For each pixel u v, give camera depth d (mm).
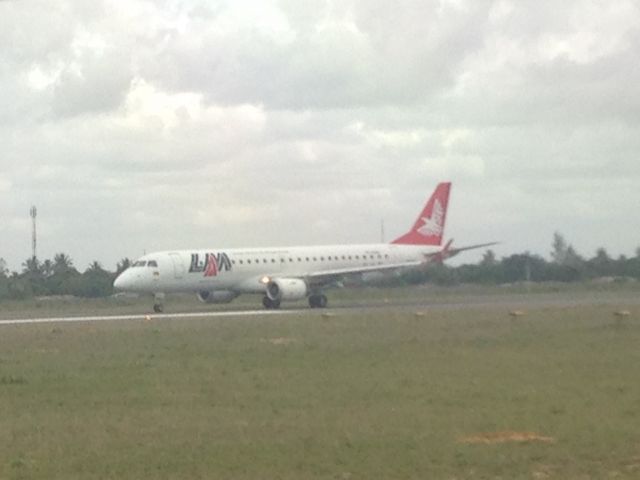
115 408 110750
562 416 100812
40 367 152125
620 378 129000
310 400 113938
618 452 83750
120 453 85438
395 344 178375
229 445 87938
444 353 161375
